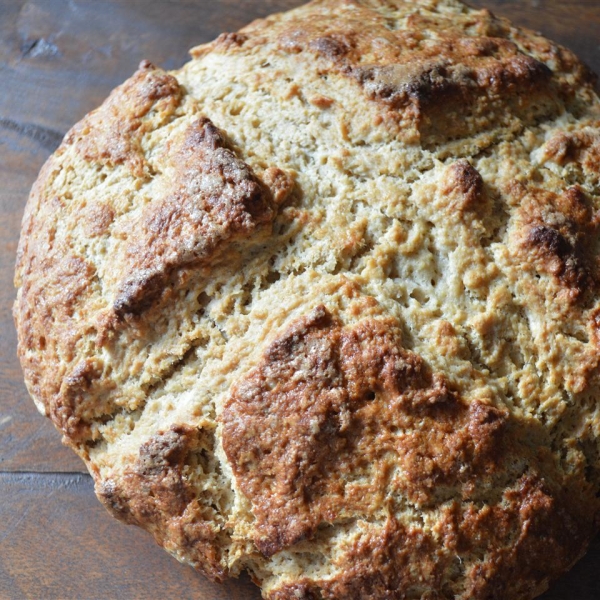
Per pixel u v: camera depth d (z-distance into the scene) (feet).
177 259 1.08
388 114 1.13
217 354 1.07
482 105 1.16
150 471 1.07
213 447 1.07
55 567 1.21
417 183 1.11
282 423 1.03
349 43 1.20
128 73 1.54
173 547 1.09
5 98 1.52
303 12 1.32
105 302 1.11
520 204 1.11
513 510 1.03
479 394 1.04
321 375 1.03
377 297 1.07
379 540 1.02
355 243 1.09
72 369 1.11
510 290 1.08
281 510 1.03
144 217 1.11
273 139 1.15
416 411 1.03
